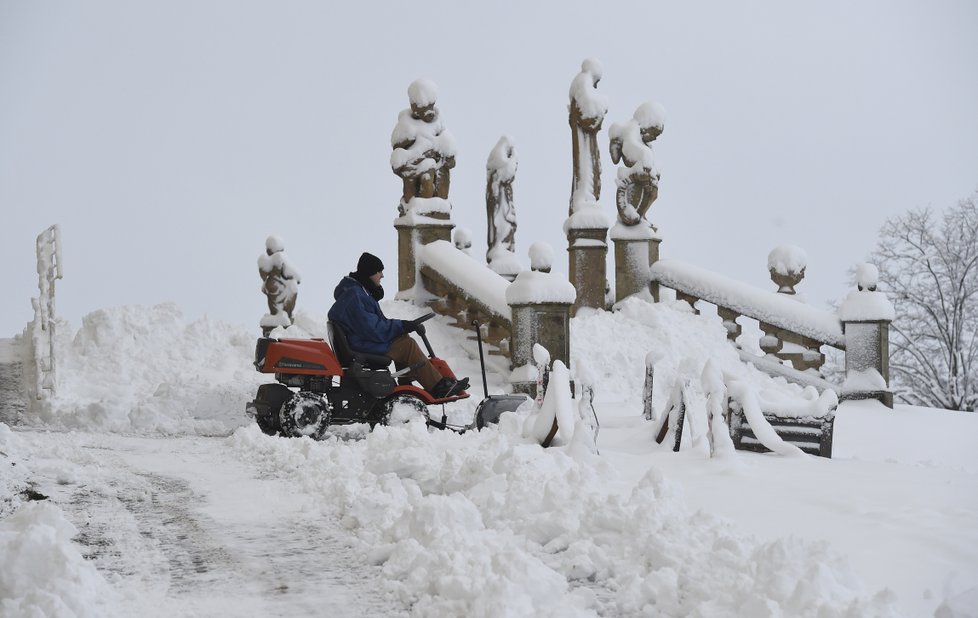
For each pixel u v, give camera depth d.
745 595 8.71
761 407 19.06
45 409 26.94
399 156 33.38
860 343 30.83
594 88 34.53
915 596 9.08
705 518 11.20
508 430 19.69
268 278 38.84
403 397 22.91
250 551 11.70
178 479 16.77
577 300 33.72
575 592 9.46
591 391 18.62
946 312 59.47
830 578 8.57
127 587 10.16
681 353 30.69
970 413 28.89
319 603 9.68
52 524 11.80
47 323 28.02
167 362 32.06
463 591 9.27
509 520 12.15
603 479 14.22
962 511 12.02
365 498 13.15
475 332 31.38
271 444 19.98
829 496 13.09
